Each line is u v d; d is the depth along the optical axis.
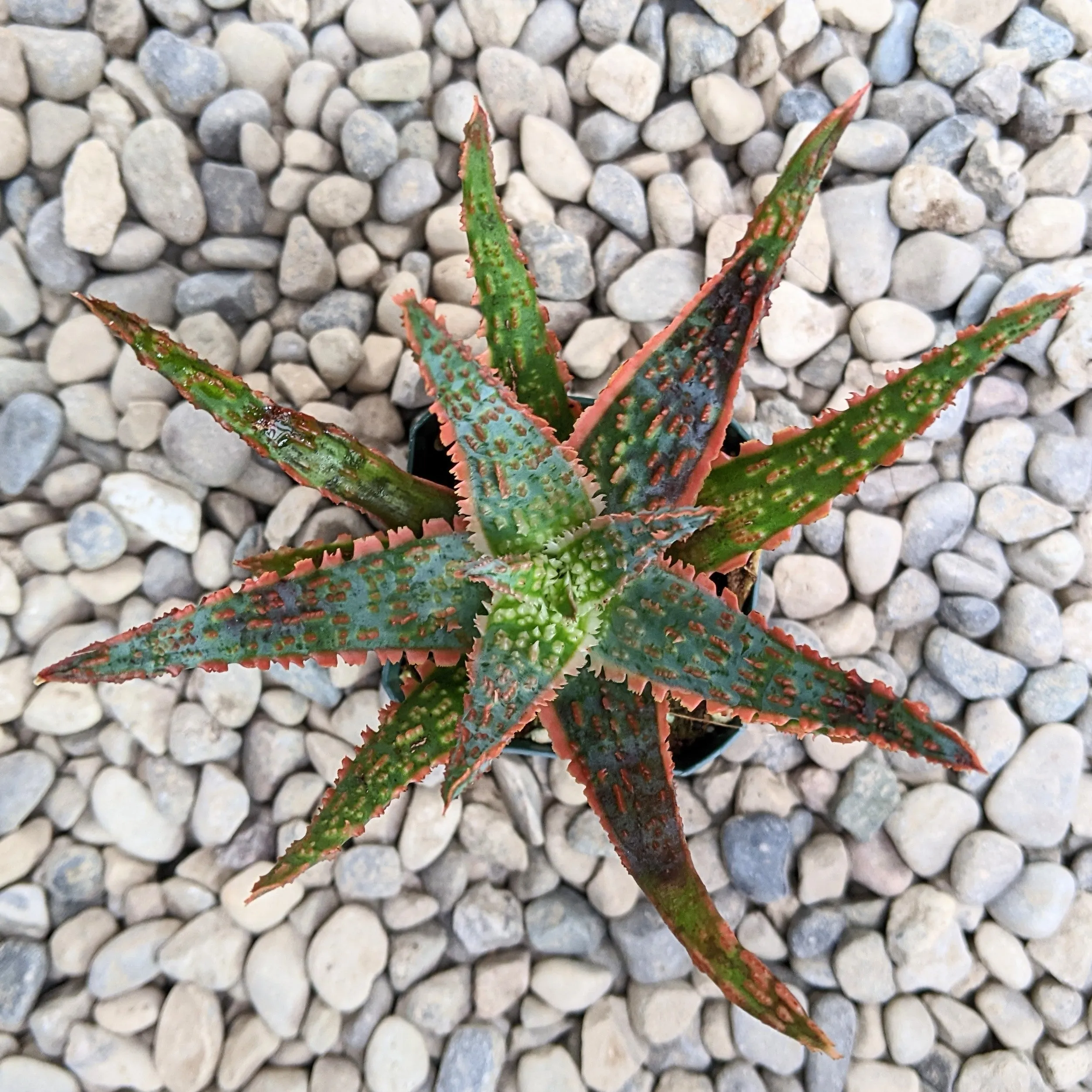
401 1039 0.28
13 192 0.29
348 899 0.28
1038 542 0.30
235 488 0.29
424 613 0.21
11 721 0.28
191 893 0.28
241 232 0.30
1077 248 0.30
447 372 0.18
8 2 0.29
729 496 0.22
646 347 0.20
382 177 0.29
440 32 0.30
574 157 0.30
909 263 0.30
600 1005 0.29
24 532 0.29
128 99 0.29
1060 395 0.30
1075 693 0.29
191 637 0.19
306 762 0.29
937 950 0.28
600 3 0.30
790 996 0.19
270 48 0.29
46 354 0.29
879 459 0.21
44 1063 0.27
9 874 0.28
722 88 0.30
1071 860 0.30
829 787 0.29
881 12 0.30
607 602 0.20
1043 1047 0.29
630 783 0.21
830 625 0.30
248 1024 0.28
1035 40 0.31
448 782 0.18
